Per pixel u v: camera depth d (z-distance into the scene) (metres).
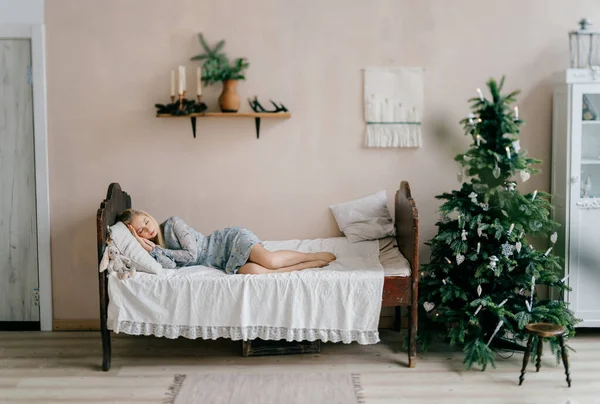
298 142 4.52
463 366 3.86
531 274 3.82
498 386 3.56
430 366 3.86
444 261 3.97
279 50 4.46
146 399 3.44
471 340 3.82
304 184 4.55
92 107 4.48
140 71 4.46
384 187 4.55
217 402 3.38
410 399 3.40
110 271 3.72
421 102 4.47
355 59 4.46
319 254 4.05
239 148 4.52
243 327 3.67
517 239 3.86
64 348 4.21
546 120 4.48
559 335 3.50
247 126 4.51
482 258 3.85
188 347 4.20
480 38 4.45
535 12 4.43
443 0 4.43
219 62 4.43
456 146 4.51
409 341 3.82
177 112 4.29
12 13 4.41
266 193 4.56
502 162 3.84
